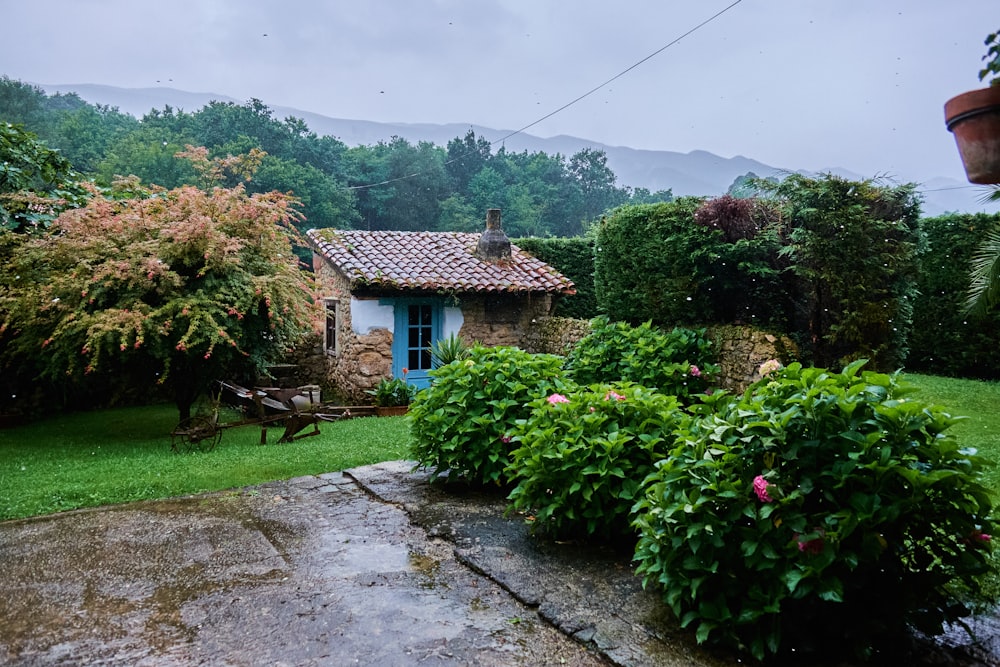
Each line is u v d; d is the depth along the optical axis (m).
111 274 7.28
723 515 2.78
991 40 3.08
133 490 5.41
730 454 2.77
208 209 8.40
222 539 4.30
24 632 3.05
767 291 7.77
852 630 2.66
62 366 7.77
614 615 3.11
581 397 4.26
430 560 3.92
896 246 6.45
